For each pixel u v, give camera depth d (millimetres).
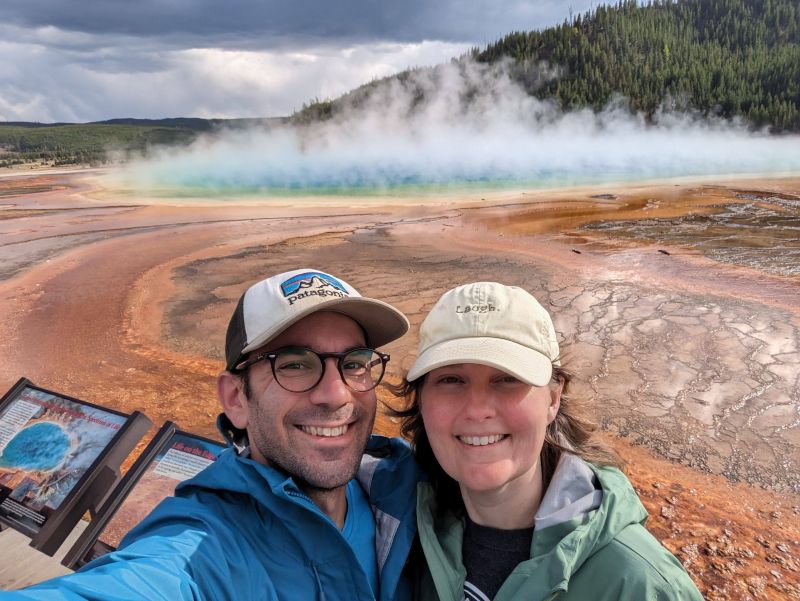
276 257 4711
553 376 689
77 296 3680
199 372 2438
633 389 2127
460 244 5031
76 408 1127
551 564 552
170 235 5887
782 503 1468
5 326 3143
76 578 482
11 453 1090
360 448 692
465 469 626
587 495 599
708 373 2244
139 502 959
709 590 1163
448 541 658
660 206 7129
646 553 547
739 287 3363
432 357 617
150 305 3451
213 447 1006
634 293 3316
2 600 444
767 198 7609
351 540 678
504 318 630
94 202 9180
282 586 586
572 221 6172
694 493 1509
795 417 1893
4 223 6871
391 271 4094
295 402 647
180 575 513
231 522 595
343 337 677
